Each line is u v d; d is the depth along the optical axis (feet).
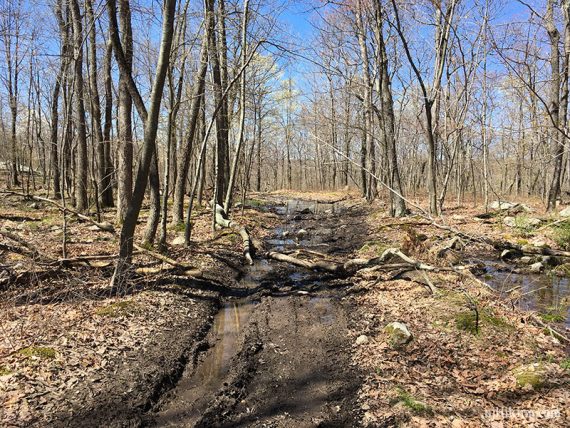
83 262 28.48
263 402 16.48
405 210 58.29
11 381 15.20
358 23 64.44
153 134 24.90
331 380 17.80
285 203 100.89
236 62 48.83
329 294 29.45
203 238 42.57
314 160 169.68
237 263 36.96
